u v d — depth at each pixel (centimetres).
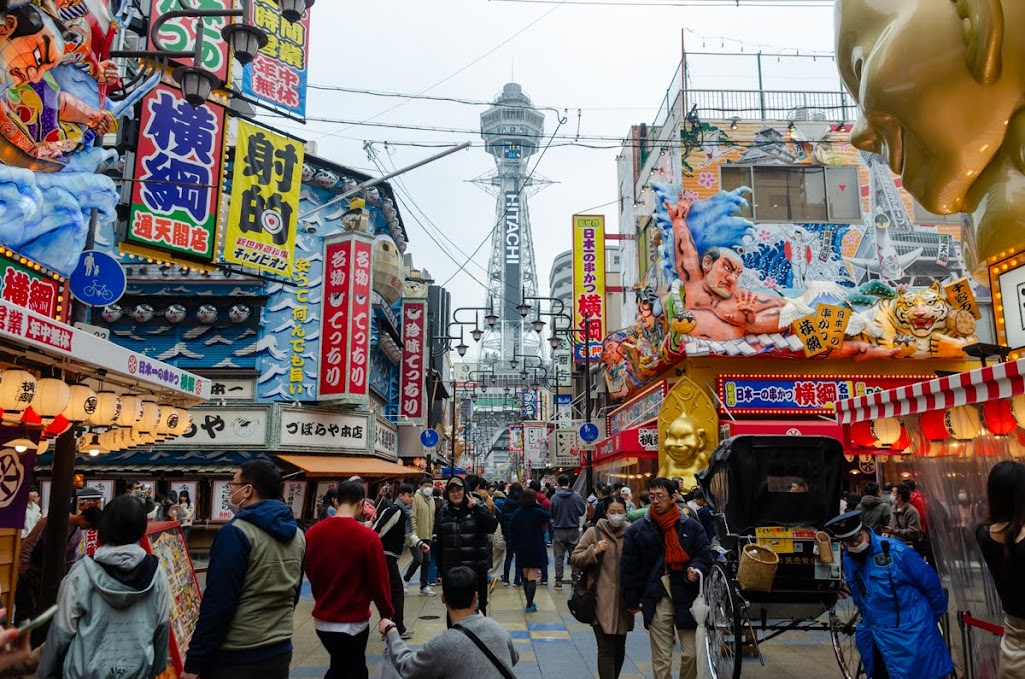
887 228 2009
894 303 1872
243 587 438
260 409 2173
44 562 818
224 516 2086
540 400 6366
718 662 669
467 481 1346
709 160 2069
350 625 563
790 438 794
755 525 778
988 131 736
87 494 1044
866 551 570
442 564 905
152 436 973
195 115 1155
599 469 2947
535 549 1196
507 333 17475
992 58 678
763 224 1994
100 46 945
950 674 598
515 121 19825
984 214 773
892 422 784
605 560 689
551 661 856
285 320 2233
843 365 1911
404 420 3089
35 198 827
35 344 570
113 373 724
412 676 379
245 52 918
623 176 3020
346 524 578
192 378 915
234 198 1301
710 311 1878
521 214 19175
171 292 2223
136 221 1079
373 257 2470
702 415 1842
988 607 629
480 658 372
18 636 292
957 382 623
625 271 2961
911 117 754
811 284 1953
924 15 730
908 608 552
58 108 879
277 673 440
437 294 4553
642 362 2191
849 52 830
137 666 405
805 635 955
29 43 809
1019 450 601
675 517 663
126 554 415
